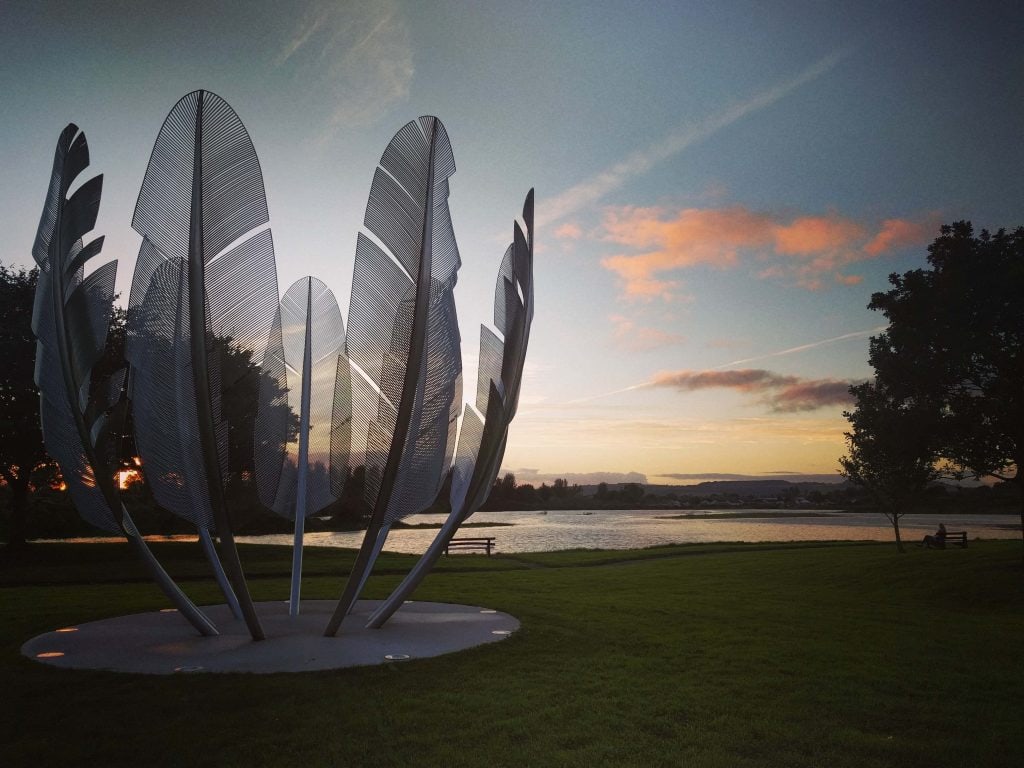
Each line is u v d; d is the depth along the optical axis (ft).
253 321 31.17
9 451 94.12
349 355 32.63
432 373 33.53
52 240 31.65
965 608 60.70
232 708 23.72
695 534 203.92
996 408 75.66
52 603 48.60
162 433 31.50
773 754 20.43
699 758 19.99
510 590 56.49
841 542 128.36
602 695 25.84
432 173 32.68
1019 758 20.30
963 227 81.35
